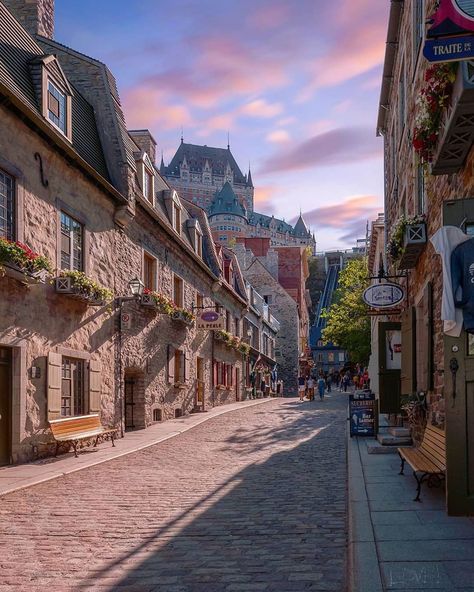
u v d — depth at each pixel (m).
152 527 7.23
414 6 12.37
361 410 15.38
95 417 14.86
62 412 13.97
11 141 12.04
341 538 6.56
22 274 11.55
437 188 9.73
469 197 6.79
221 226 154.75
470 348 6.69
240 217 157.12
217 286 29.92
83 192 15.29
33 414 12.48
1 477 10.43
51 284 13.35
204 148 197.75
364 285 42.50
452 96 6.27
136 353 18.97
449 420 6.73
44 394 12.95
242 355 37.88
